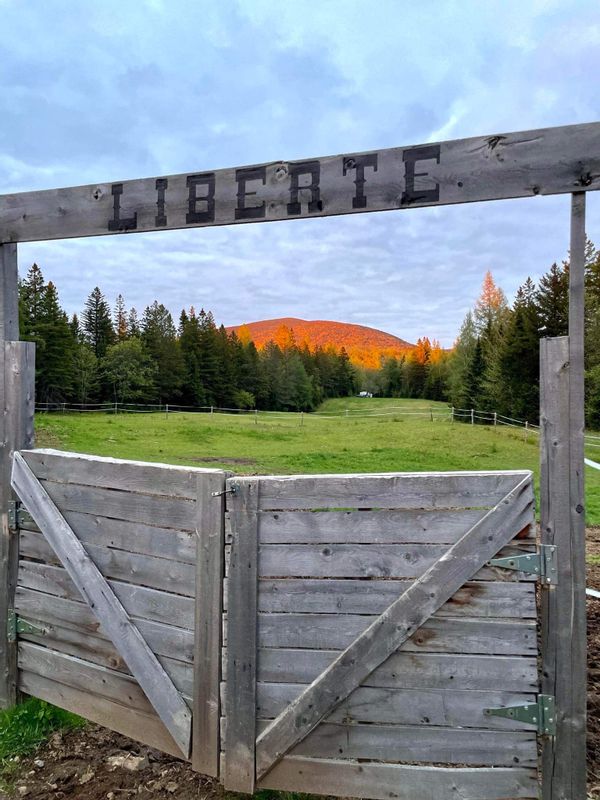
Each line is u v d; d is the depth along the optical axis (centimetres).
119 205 338
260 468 1709
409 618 265
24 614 362
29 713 355
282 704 279
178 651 297
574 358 251
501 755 260
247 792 281
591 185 255
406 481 268
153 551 307
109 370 6247
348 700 273
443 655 265
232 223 313
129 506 315
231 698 283
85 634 335
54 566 348
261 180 307
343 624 274
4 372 367
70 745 333
